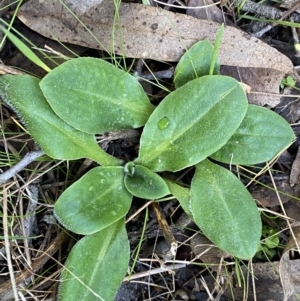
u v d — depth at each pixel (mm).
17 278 166
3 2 169
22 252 174
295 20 185
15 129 175
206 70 170
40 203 174
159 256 182
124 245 168
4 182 166
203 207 166
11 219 172
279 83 179
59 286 159
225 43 172
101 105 163
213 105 161
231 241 161
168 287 188
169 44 171
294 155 187
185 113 163
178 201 183
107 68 161
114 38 170
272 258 188
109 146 181
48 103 160
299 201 185
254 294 177
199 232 182
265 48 173
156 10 170
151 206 179
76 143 165
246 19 187
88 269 162
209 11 179
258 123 170
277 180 186
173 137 166
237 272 178
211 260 184
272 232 186
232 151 172
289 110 185
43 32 169
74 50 174
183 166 166
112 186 169
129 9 169
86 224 161
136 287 185
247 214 163
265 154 171
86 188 163
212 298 181
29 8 167
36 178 170
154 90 182
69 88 156
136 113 168
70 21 167
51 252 170
